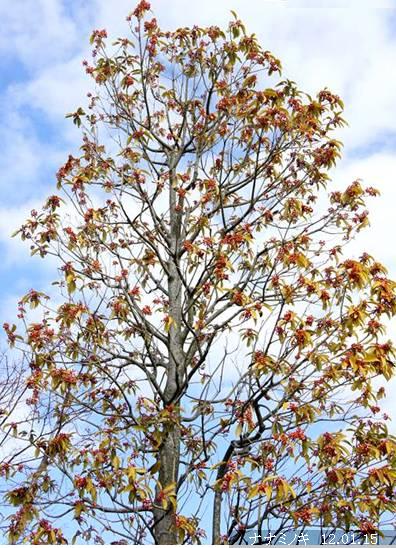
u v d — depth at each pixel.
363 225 7.06
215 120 7.96
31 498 5.94
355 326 5.86
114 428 6.31
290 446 5.63
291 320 5.93
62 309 6.78
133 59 8.05
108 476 5.79
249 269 7.12
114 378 6.47
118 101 8.02
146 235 7.66
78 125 7.86
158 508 5.80
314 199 7.61
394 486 5.64
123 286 6.94
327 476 5.62
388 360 5.81
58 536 5.75
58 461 6.16
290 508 5.82
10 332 6.67
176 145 8.27
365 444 5.80
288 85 7.10
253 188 6.93
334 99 7.32
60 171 7.23
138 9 7.78
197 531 6.18
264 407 6.14
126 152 7.75
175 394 6.55
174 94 8.21
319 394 6.07
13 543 5.75
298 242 6.92
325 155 7.05
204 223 7.22
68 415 6.48
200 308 7.39
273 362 5.94
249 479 5.54
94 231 7.30
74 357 6.93
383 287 5.95
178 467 6.45
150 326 7.12
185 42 8.00
